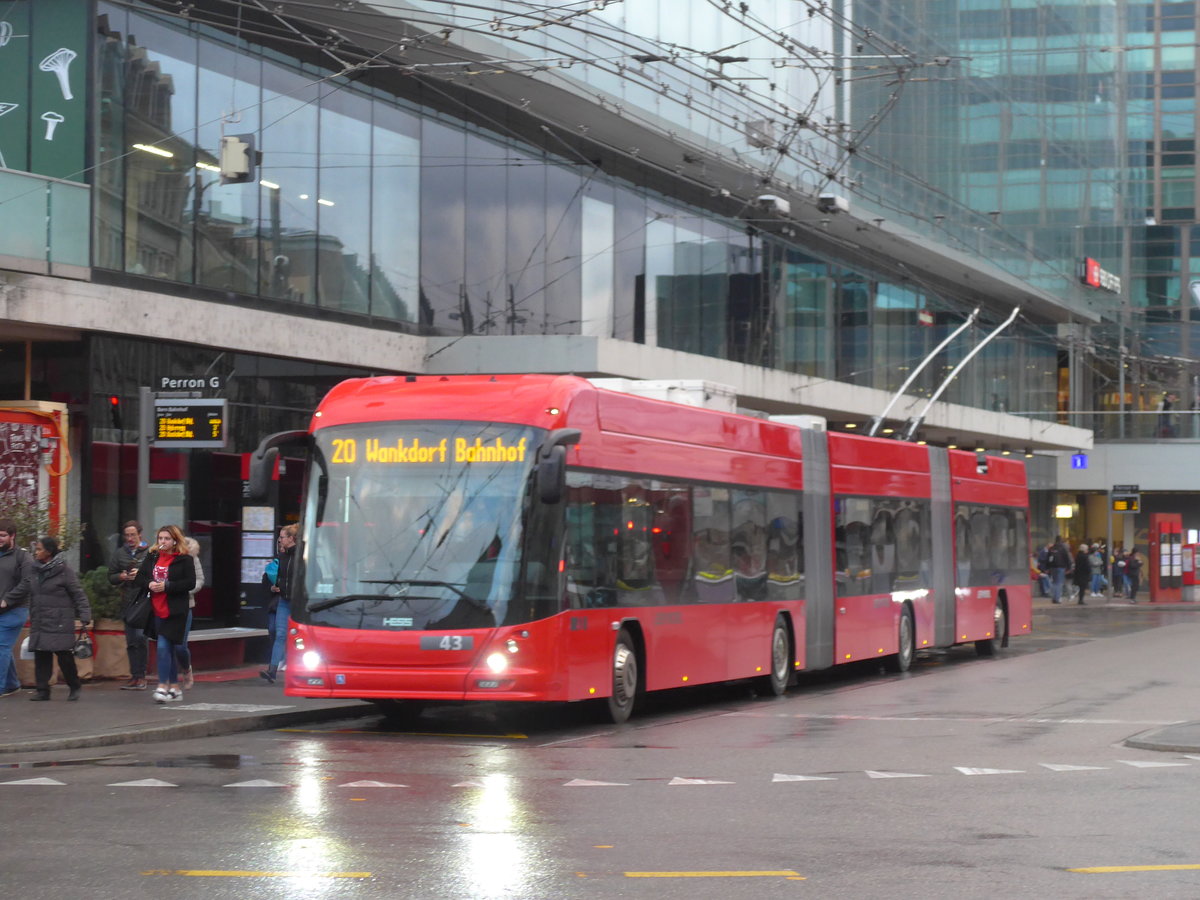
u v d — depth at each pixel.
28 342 22.52
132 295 22.38
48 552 17.25
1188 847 8.98
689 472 18.61
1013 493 31.75
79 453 22.09
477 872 8.09
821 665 22.36
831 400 40.62
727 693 21.67
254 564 24.66
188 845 8.84
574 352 29.02
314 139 26.31
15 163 22.28
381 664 15.34
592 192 33.59
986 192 65.06
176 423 19.91
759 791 11.38
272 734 15.75
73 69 22.14
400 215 28.33
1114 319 68.56
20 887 7.62
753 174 36.78
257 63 25.11
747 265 40.31
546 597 15.41
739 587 19.81
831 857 8.61
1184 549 57.16
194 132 23.88
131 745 14.46
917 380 51.62
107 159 22.28
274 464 15.96
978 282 54.50
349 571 15.63
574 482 15.95
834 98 40.94
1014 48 64.44
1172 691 21.23
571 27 25.05
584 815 10.12
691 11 33.97
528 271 31.52
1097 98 67.81
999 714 18.06
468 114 29.97
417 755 13.71
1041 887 7.77
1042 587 57.41
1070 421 66.31
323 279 26.53
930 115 56.84
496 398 15.91
